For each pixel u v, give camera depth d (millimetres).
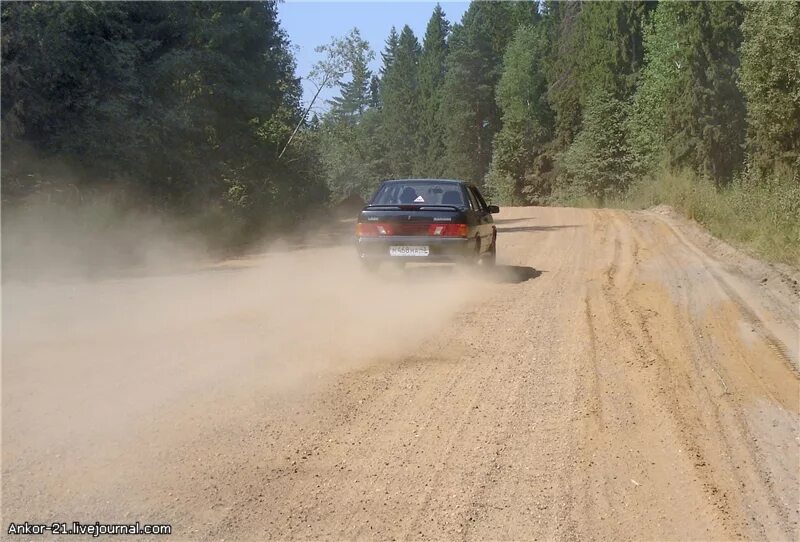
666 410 6406
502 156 77812
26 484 4578
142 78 20422
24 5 16328
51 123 17766
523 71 77562
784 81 20469
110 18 19109
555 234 20609
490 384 6926
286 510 4484
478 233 12430
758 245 16312
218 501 4527
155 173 21266
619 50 58094
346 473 5004
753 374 7613
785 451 5770
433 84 99875
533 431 5848
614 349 8188
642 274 13305
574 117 68188
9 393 6109
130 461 4965
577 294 11281
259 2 28391
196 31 23562
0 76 16188
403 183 12961
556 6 90688
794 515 4770
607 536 4371
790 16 19141
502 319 9508
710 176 39000
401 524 4395
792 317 10211
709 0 39438
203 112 23141
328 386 6684
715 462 5469
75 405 5902
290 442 5438
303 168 31406
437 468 5141
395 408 6242
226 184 25016
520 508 4641
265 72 28422
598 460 5367
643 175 50750
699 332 9141
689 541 4363
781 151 21594
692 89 40281
